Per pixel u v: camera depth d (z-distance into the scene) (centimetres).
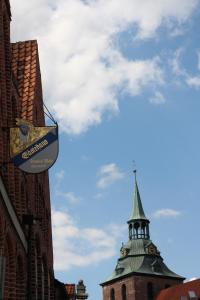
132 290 12988
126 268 13538
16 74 3134
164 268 13650
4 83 2420
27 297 2498
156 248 13875
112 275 13950
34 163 2042
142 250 13762
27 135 2084
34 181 3145
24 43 3312
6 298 2156
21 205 2625
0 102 2322
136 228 14412
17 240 2359
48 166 2038
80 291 7162
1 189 1927
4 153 2247
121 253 14050
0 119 2253
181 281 13488
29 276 2572
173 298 11806
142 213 14638
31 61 3209
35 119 3117
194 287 11531
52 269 4084
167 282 13288
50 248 3997
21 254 2470
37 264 3170
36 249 3142
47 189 3947
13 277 2227
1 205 1938
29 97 3017
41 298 3159
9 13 2688
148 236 14312
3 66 2464
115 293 13612
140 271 13112
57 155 2053
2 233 1988
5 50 2575
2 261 1736
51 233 4091
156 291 13038
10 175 2323
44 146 2064
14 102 2670
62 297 5116
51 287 4006
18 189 2473
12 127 2111
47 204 3906
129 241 14238
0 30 2484
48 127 2095
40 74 3456
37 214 3195
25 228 2627
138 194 15075
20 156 2053
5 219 2036
